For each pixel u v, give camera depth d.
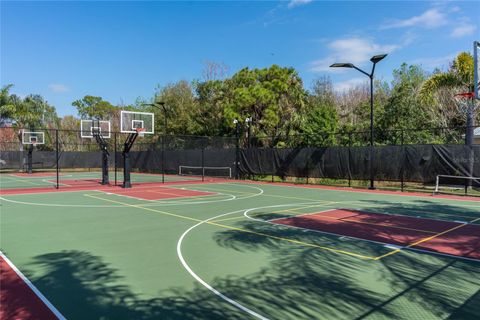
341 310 4.55
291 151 23.39
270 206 13.59
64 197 16.66
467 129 17.11
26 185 23.12
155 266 6.33
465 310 4.56
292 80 31.36
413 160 17.98
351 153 20.36
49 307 4.66
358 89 47.38
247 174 26.31
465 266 6.35
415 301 4.83
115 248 7.55
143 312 4.51
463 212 12.11
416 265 6.40
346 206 13.53
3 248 7.58
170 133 39.44
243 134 30.50
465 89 20.75
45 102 48.59
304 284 5.45
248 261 6.62
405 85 27.06
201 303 4.77
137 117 21.56
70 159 39.38
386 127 25.52
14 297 5.00
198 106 37.75
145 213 12.02
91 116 64.94
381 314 4.44
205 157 29.59
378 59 17.92
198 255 7.01
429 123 24.98
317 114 27.83
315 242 8.05
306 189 20.17
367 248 7.54
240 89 29.59
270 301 4.83
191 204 14.18
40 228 9.61
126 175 21.11
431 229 9.40
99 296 5.02
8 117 39.62
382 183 20.84
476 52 8.00
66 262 6.58
